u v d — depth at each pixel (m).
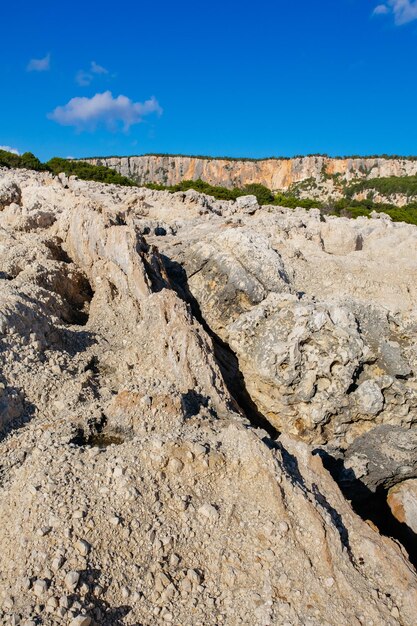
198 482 8.41
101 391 11.52
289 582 7.28
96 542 7.21
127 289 16.05
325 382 14.34
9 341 11.69
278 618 6.90
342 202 85.62
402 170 165.88
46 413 10.55
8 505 7.86
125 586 6.93
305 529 7.84
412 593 7.40
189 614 6.88
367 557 7.91
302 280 19.98
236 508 8.13
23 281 14.91
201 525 7.86
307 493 8.40
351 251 27.14
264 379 14.60
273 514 8.02
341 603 7.12
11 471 8.72
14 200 25.44
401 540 14.34
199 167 170.25
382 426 14.42
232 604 7.07
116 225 18.11
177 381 12.20
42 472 8.15
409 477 14.90
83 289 17.47
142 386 11.61
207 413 11.14
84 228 17.88
